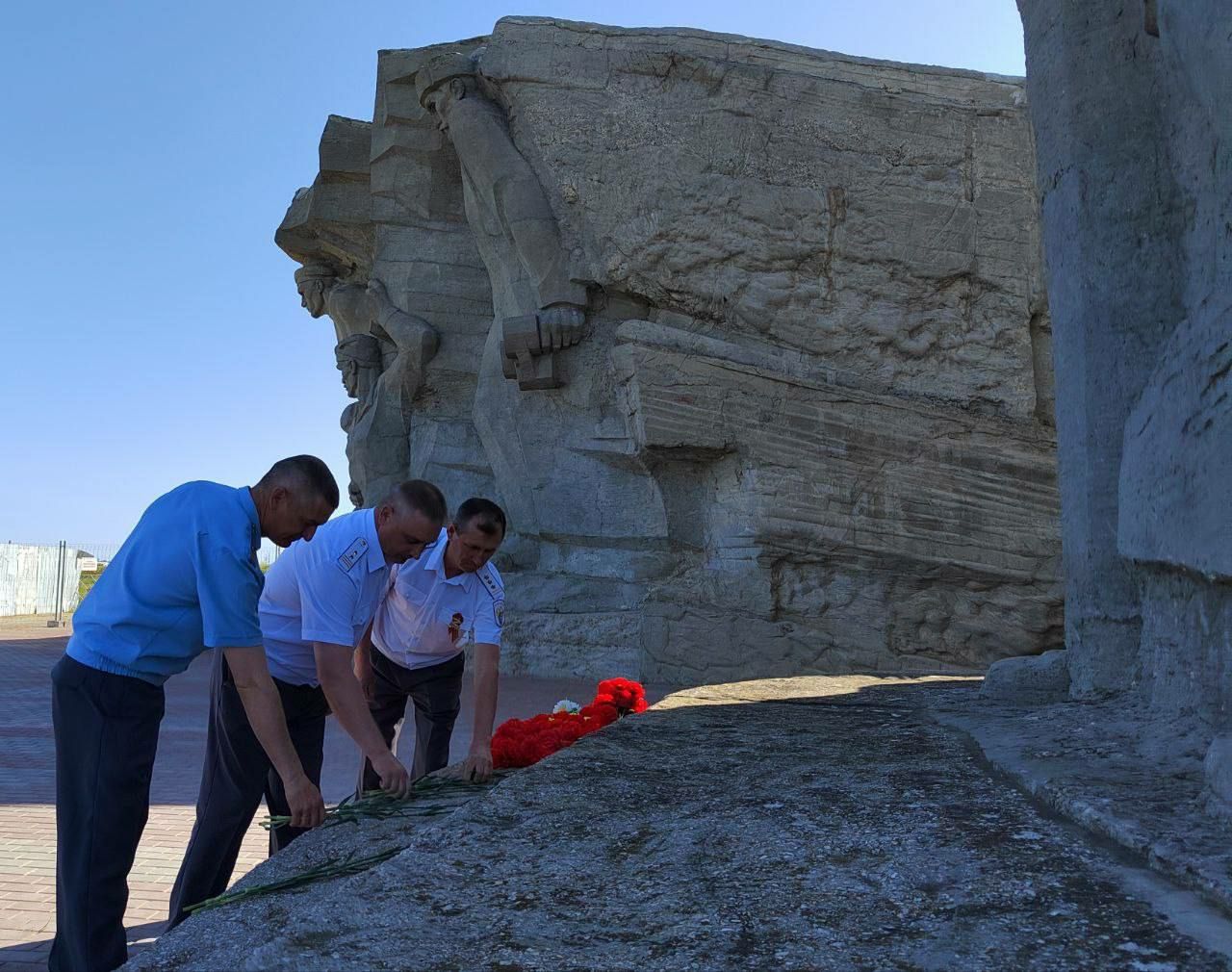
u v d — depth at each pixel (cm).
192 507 286
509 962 137
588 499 1461
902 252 1396
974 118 1420
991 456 1331
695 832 201
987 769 260
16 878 429
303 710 370
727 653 1312
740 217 1409
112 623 278
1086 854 174
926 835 190
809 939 141
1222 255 282
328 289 1970
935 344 1389
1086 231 404
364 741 314
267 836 534
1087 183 405
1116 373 392
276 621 358
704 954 138
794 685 541
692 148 1427
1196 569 278
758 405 1341
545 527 1479
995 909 148
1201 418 277
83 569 3697
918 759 278
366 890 170
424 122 1709
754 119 1422
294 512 290
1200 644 292
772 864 177
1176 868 157
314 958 140
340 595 327
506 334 1453
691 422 1340
